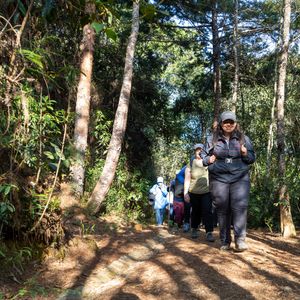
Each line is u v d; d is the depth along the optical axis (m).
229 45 18.02
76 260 4.75
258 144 16.59
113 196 10.33
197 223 6.68
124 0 12.39
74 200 5.93
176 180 8.52
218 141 5.21
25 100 3.12
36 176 4.34
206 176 6.45
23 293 3.59
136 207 11.20
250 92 18.89
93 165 11.04
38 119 3.76
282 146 9.23
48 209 4.61
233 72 18.06
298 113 12.77
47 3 2.82
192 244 5.88
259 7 16.55
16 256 4.09
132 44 9.23
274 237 8.28
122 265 4.85
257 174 13.47
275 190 9.84
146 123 15.30
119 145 8.84
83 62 8.05
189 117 23.91
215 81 17.44
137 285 4.04
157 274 4.32
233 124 5.17
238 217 5.20
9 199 3.98
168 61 18.02
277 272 4.48
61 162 4.38
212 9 16.62
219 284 3.99
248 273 4.38
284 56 9.23
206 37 17.88
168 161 30.83
